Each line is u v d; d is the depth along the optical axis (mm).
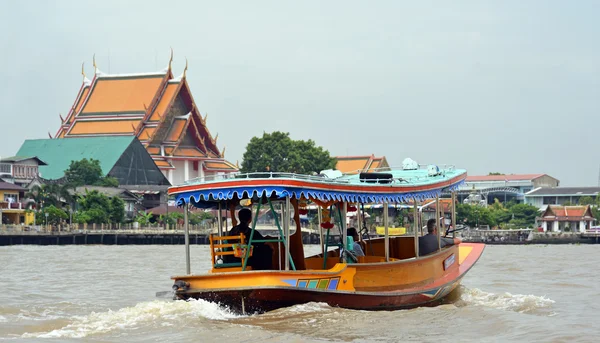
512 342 15930
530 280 29203
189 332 15953
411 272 19250
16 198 77062
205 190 16984
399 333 16500
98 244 72750
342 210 18000
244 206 18656
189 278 17125
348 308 17672
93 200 77875
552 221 97812
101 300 23031
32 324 17375
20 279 30188
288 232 16734
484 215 91250
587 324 18047
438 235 20891
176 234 76250
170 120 109938
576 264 39281
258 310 16734
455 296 22344
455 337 16375
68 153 98250
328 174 18938
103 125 108562
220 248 17734
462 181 23266
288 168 96562
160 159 107688
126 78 111125
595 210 103875
